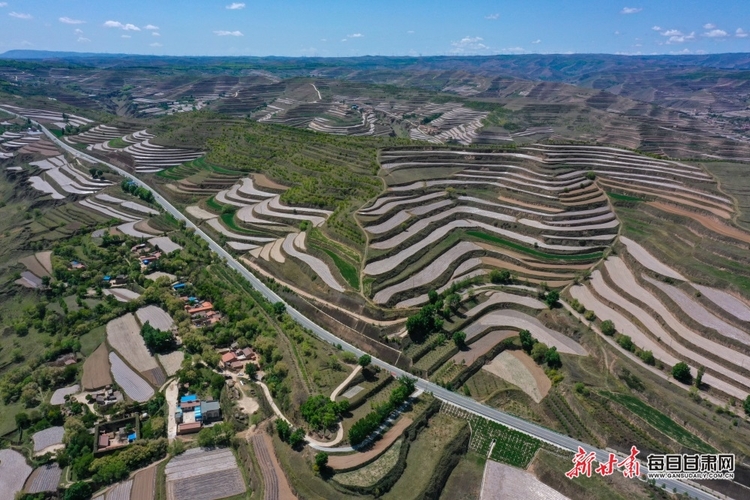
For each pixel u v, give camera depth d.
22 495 89.00
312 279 154.88
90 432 101.75
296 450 97.69
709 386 107.50
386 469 93.50
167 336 128.12
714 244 150.00
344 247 167.75
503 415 109.00
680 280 140.25
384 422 106.00
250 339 131.75
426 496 88.69
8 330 140.38
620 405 106.44
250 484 91.00
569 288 148.75
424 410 108.44
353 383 115.62
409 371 121.25
